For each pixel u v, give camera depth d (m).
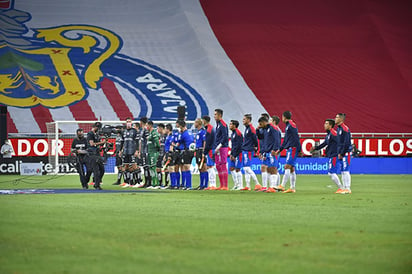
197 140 47.56
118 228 21.25
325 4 115.75
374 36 109.44
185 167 46.97
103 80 95.31
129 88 94.56
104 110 89.56
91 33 104.69
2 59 95.12
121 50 101.81
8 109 86.75
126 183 51.97
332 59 104.94
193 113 91.62
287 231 20.58
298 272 13.95
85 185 46.62
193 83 96.81
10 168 74.50
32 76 93.50
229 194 39.50
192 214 26.06
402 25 112.75
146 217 24.80
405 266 14.69
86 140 46.25
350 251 16.70
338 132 40.53
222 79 97.06
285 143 42.44
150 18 109.06
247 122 46.16
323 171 79.25
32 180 61.38
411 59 105.62
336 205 31.02
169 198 35.38
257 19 111.88
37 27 104.12
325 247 17.33
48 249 16.95
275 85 98.56
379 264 14.91
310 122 92.44
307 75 101.12
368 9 114.75
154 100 92.69
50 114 87.19
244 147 46.56
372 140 81.69
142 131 49.78
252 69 101.06
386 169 80.69
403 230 20.97
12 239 18.73
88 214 25.92
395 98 98.19
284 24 111.31
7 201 32.84
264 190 44.22
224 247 17.27
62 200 33.62
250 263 14.96
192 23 107.94
